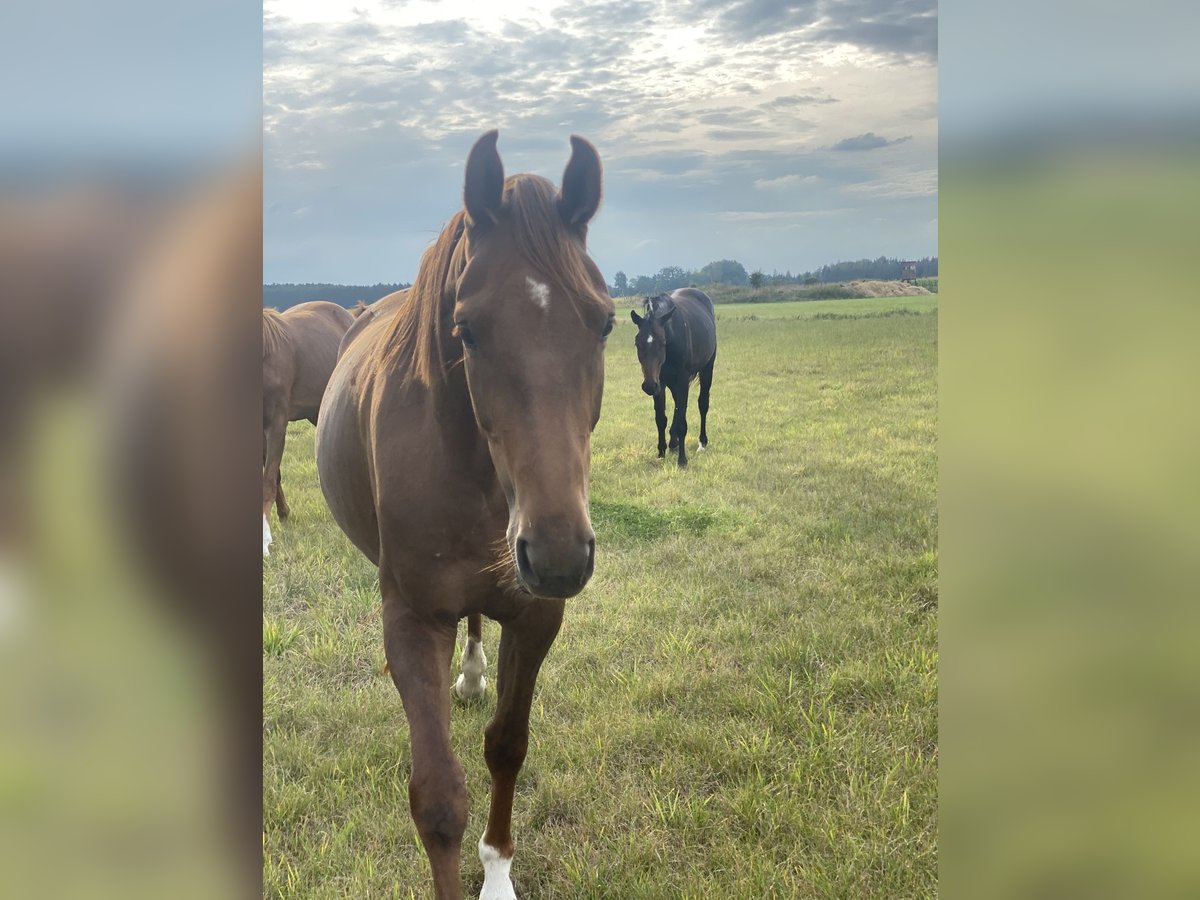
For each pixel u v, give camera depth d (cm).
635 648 347
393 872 221
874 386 1052
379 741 280
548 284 154
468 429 178
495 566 184
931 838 223
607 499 566
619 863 221
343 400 239
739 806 239
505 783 208
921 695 295
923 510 515
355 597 404
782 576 418
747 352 1490
